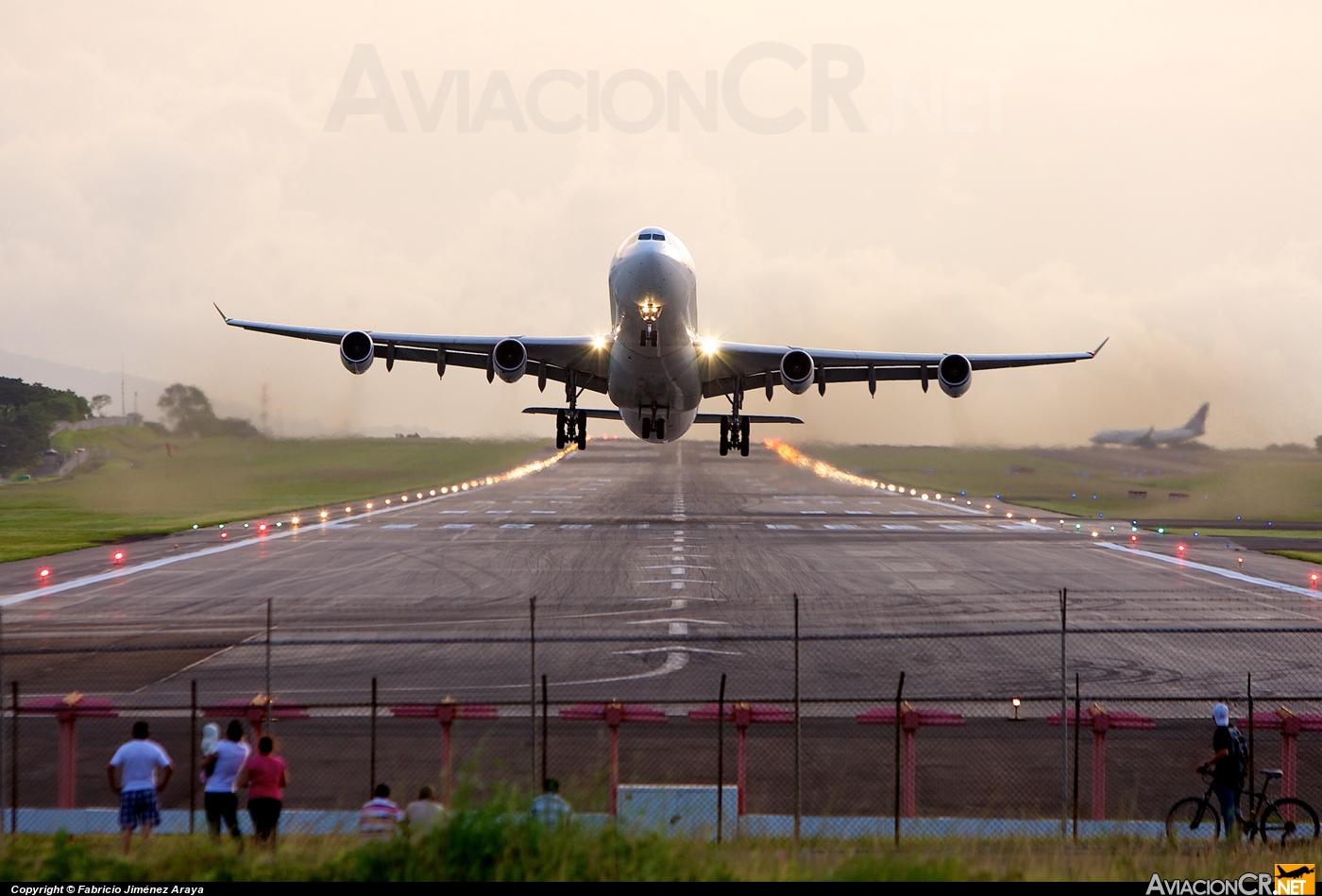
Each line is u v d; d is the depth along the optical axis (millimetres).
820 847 58031
